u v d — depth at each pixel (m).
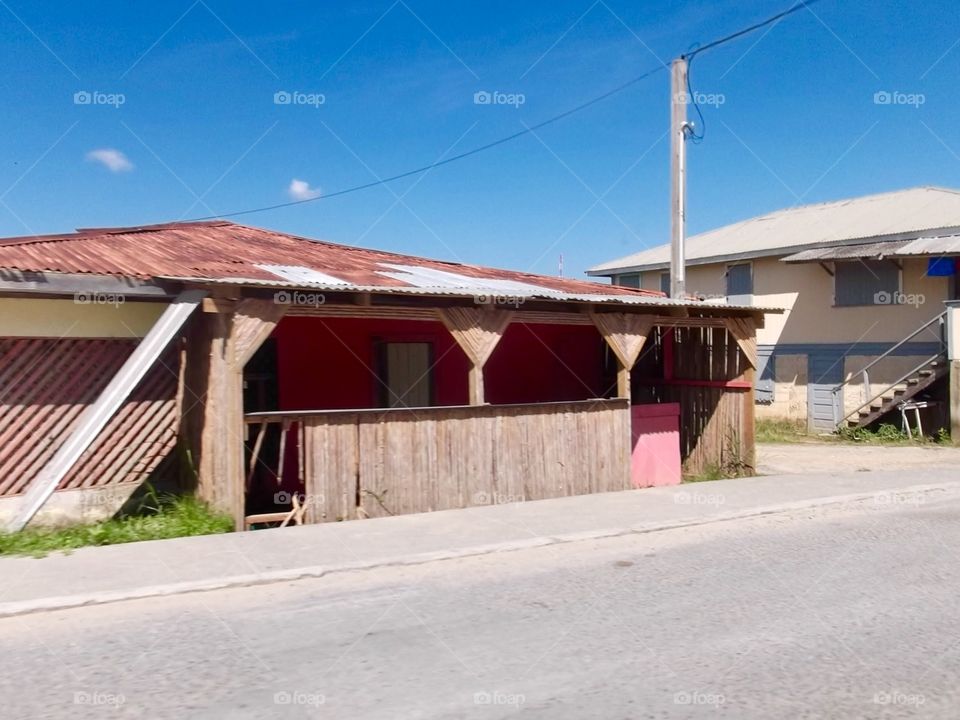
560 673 4.62
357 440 8.69
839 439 19.19
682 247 15.25
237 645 5.04
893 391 18.97
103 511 8.73
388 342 11.64
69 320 8.73
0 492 8.38
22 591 5.90
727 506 9.56
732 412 12.52
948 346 17.39
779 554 7.53
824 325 20.64
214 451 8.41
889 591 6.34
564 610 5.80
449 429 9.29
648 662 4.80
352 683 4.46
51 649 4.95
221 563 6.76
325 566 6.74
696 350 13.15
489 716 4.06
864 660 4.88
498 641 5.14
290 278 8.68
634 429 11.88
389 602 5.97
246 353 8.01
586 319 10.42
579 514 9.00
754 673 4.66
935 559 7.36
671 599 6.08
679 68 15.20
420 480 9.08
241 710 4.11
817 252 20.06
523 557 7.37
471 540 7.73
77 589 5.97
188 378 9.27
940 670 4.73
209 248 11.16
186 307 8.02
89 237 11.03
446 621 5.54
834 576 6.76
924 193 22.66
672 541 8.06
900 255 17.56
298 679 4.51
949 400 17.98
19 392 8.48
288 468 10.37
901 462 14.74
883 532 8.54
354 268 10.73
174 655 4.86
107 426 9.09
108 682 4.46
